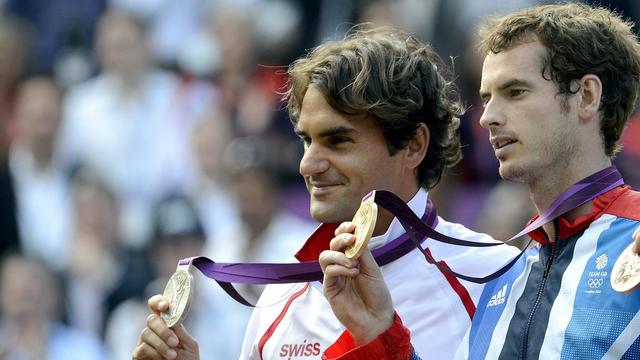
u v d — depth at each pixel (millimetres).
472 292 13133
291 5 33844
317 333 13125
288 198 29469
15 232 31969
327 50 13312
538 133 11344
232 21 33531
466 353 12086
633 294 10578
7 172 32438
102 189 31344
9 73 34938
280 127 31641
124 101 33250
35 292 29062
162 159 32375
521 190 26312
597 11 11859
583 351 10695
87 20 35781
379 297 11352
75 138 33219
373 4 32750
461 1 30906
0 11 36312
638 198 11219
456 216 27984
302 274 12844
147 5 35094
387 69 13086
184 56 34250
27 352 28750
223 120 32094
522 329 11430
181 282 12461
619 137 11695
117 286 29750
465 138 29297
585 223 11359
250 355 13773
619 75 11594
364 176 12938
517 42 11531
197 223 29375
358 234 11078
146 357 12531
